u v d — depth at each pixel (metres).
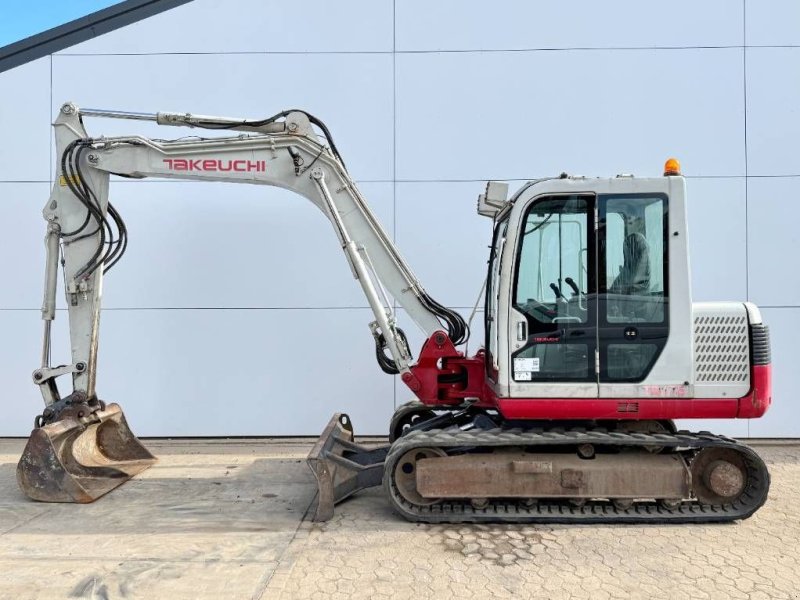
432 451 4.04
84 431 5.04
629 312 3.91
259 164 4.70
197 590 2.99
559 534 3.72
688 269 3.85
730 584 3.08
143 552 3.46
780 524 3.89
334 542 3.61
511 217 3.99
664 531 3.76
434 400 4.62
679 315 3.86
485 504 3.98
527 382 3.95
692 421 6.38
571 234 3.97
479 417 4.39
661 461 3.89
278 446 6.20
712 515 3.83
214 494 4.62
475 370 4.61
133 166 4.71
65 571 3.21
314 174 4.60
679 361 3.85
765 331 3.93
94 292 4.88
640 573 3.19
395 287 4.70
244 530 3.82
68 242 4.83
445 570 3.22
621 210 3.94
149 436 6.46
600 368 3.91
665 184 3.88
